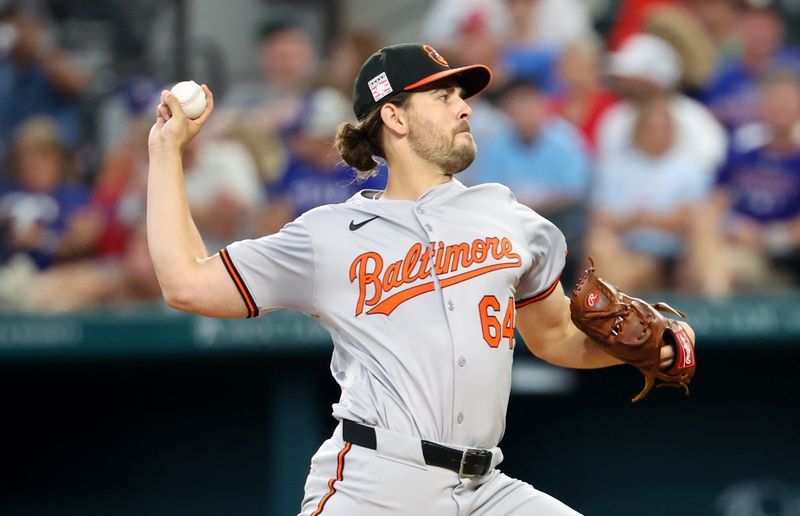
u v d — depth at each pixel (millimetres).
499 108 29500
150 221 13125
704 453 28875
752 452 28859
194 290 13008
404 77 13625
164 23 33125
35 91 31031
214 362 27203
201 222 28281
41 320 24844
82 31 32844
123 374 27766
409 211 13422
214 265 13148
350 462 12992
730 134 29656
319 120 28984
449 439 12922
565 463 28828
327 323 13516
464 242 13289
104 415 28031
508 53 30938
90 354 24938
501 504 13500
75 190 29172
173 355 25281
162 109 13469
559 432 28828
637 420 28828
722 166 29000
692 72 30391
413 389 12883
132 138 30000
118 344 24906
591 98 29969
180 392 27969
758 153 28906
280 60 30812
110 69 31922
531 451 28844
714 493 28875
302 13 33906
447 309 12938
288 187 28812
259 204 28688
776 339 25594
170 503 28062
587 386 28766
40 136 29062
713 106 30281
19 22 31391
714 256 28000
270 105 30344
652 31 30859
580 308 13984
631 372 28719
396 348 12953
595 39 32719
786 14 32188
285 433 26812
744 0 31156
